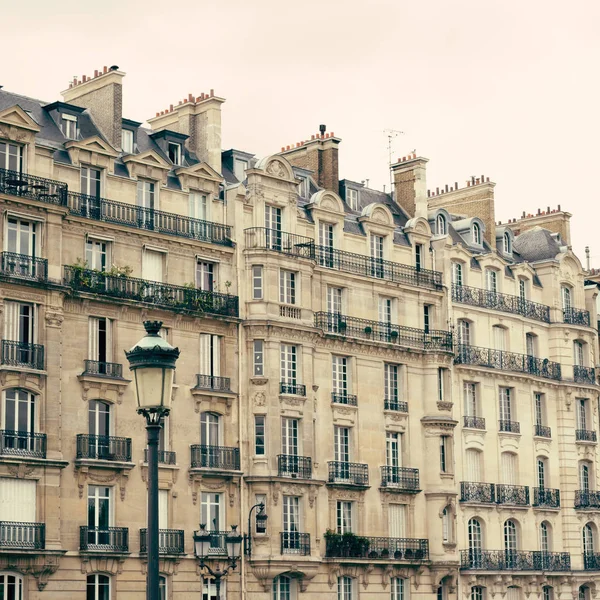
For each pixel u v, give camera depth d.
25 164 64.62
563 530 92.38
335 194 80.12
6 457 60.66
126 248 68.50
